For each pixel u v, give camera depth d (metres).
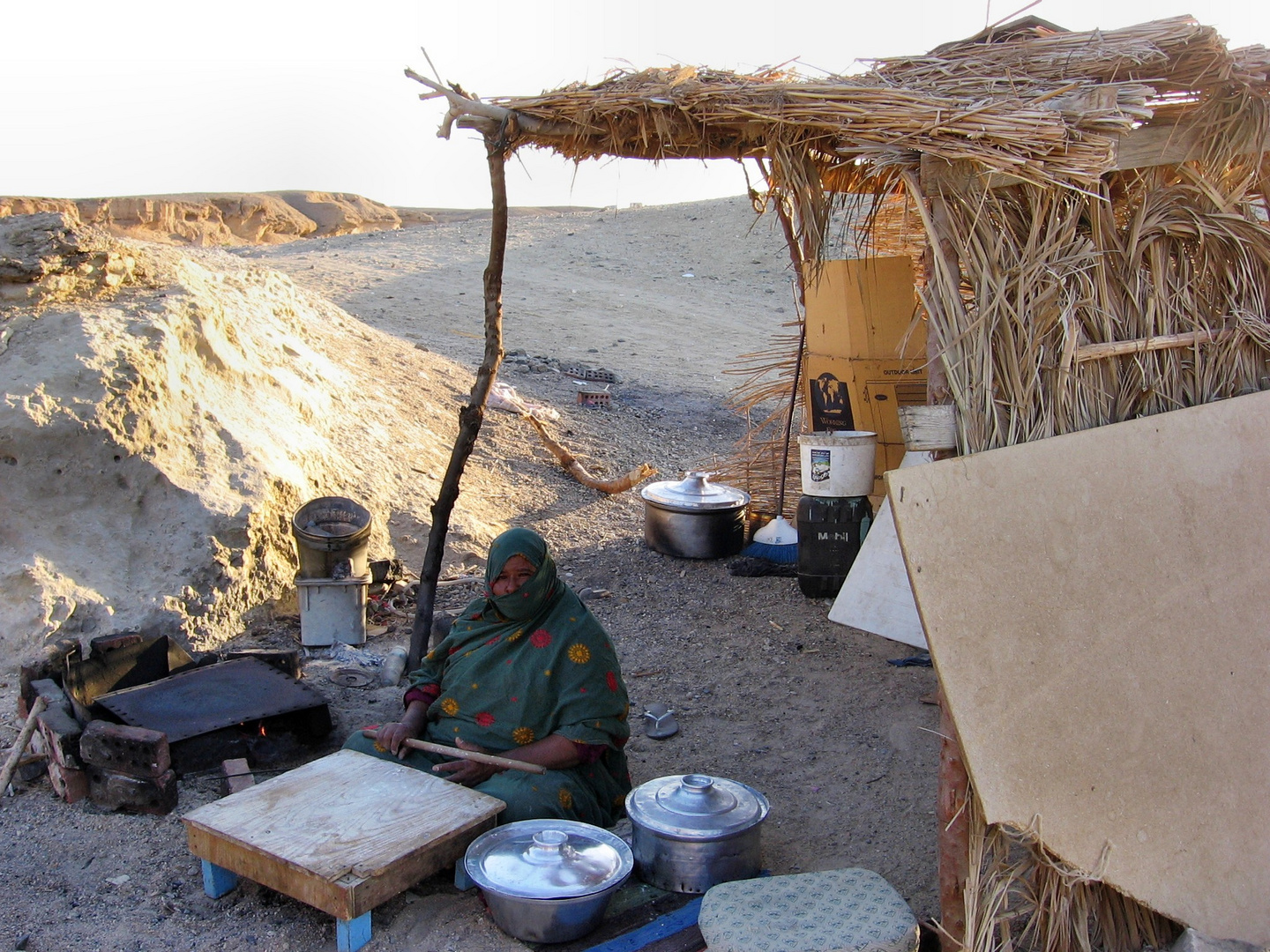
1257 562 3.31
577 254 24.38
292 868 3.12
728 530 7.39
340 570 5.64
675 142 4.07
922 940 3.14
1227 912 3.04
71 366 5.90
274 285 10.16
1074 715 2.90
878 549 6.13
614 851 3.28
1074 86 2.94
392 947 3.13
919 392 6.80
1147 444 3.16
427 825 3.32
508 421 9.91
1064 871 2.80
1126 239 3.26
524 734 3.72
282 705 4.38
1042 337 3.02
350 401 8.48
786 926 2.85
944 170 2.99
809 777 4.42
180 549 5.65
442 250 23.89
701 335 17.33
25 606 5.12
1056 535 2.96
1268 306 3.54
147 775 3.88
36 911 3.30
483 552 7.23
